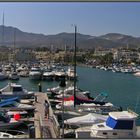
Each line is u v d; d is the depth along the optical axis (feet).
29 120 62.34
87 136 48.80
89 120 58.03
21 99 91.81
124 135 49.78
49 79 184.44
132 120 50.01
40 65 254.47
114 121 50.16
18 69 209.77
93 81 195.93
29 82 177.68
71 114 69.41
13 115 66.59
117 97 125.59
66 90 101.30
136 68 291.79
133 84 184.14
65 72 194.49
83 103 82.89
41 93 98.94
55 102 83.92
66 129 56.65
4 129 59.00
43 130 52.90
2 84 166.61
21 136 53.88
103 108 77.82
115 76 241.96
